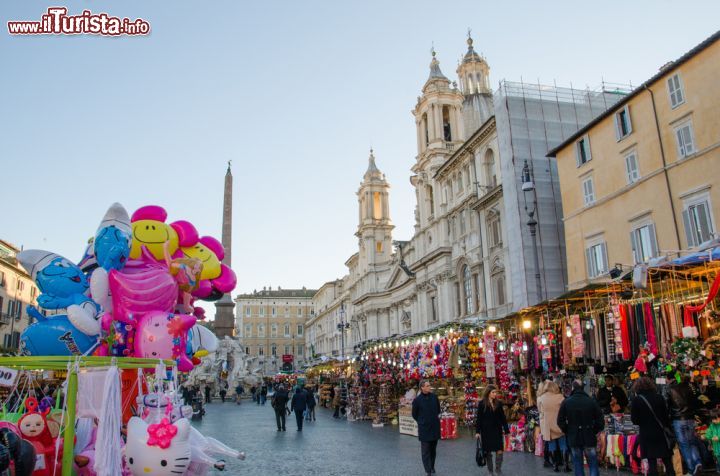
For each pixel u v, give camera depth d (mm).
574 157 26203
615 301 14508
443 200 42750
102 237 9422
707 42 18969
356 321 73688
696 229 19391
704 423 11258
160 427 7277
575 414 9648
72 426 6898
